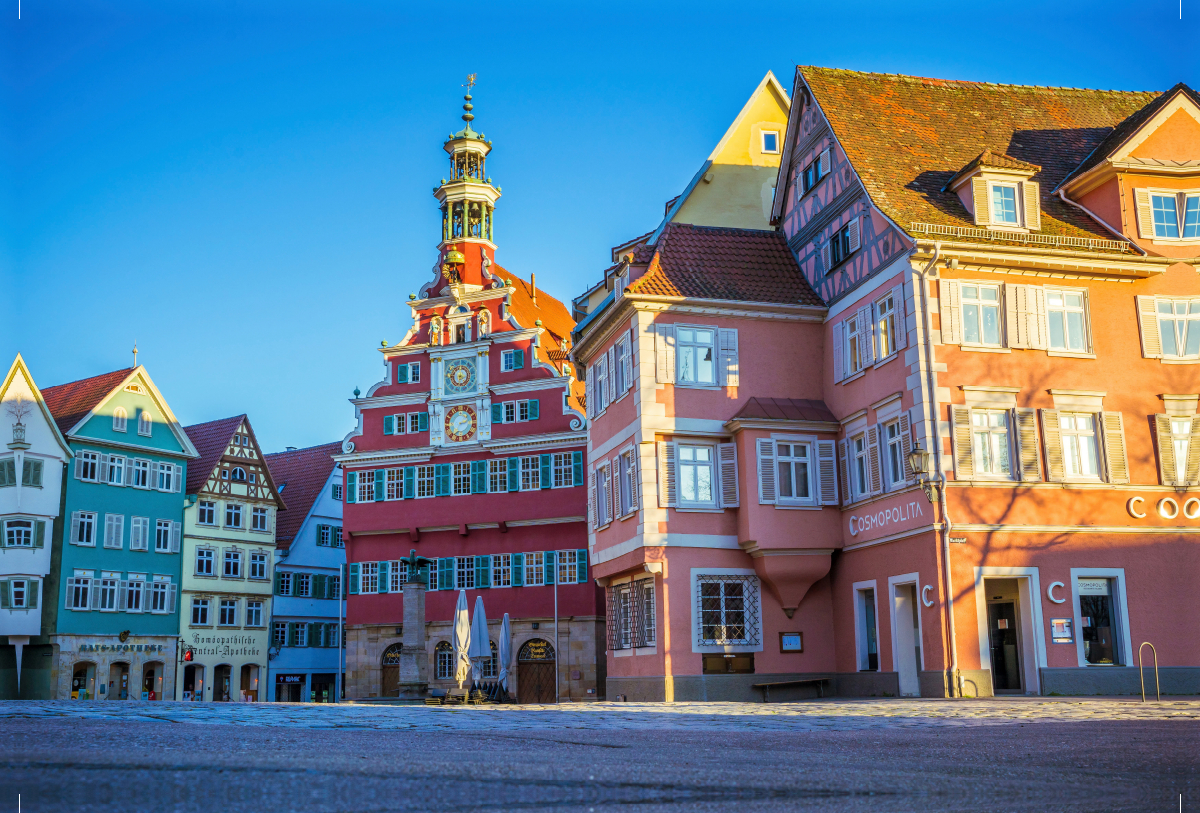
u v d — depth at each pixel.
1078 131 29.03
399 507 50.09
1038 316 24.39
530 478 48.16
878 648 24.84
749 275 28.62
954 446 23.23
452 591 48.78
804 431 26.83
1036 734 9.41
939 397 23.41
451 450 49.66
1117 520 23.89
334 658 61.38
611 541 28.89
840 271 27.23
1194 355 25.17
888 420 24.80
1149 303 25.17
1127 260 24.70
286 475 66.00
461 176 52.81
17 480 48.22
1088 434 24.28
